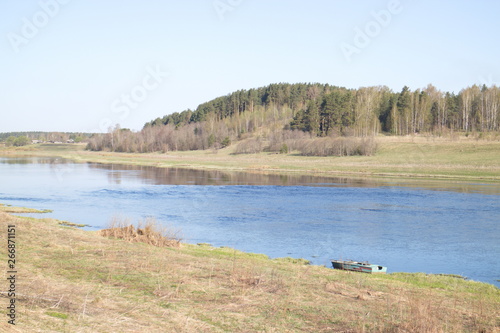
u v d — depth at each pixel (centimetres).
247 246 2925
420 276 2147
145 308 1334
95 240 2433
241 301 1476
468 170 8112
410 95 14950
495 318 1434
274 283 1750
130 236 2628
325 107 14125
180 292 1535
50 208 4469
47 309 1224
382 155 10700
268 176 8344
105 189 6200
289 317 1341
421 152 10381
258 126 18425
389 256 2709
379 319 1352
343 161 10512
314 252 2784
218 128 16900
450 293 1802
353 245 2981
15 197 5306
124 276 1698
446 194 5641
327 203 4912
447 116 14162
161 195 5566
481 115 12938
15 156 15562
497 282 2222
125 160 12775
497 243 3052
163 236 2761
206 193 5781
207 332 1172
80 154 16225
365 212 4322
